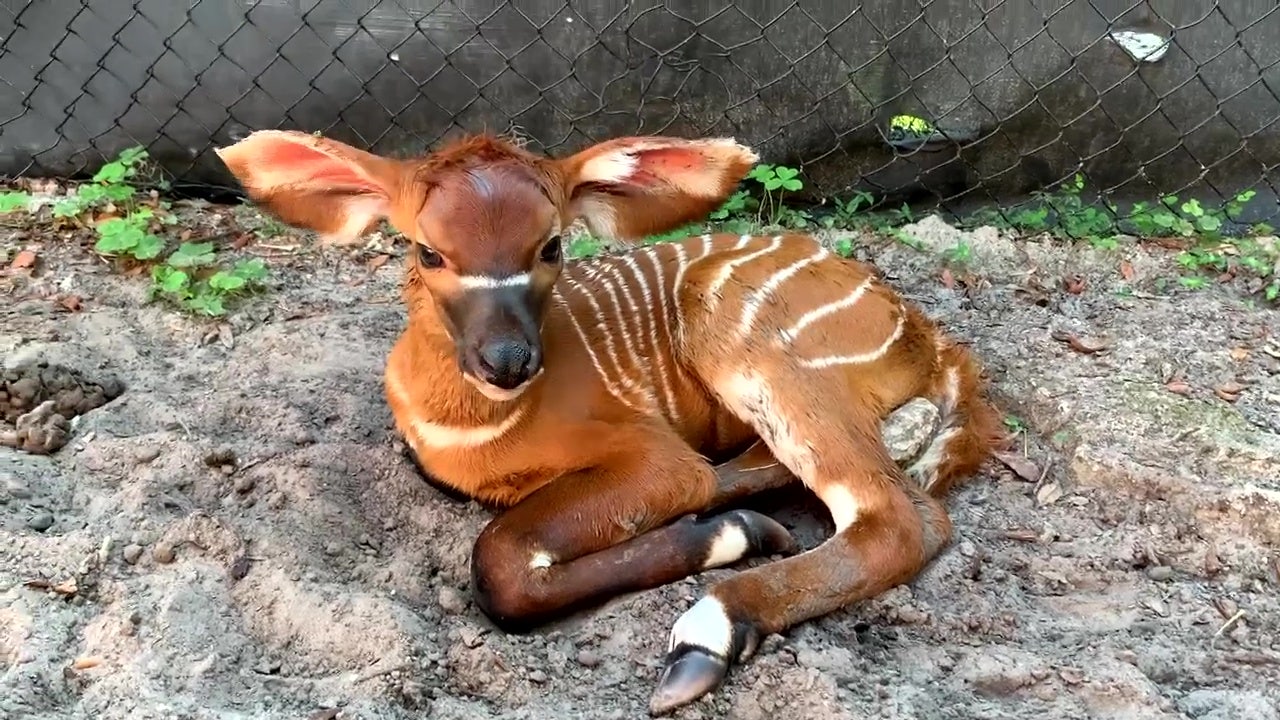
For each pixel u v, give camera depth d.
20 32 2.02
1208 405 1.59
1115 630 1.32
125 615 1.26
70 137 2.07
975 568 1.38
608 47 2.05
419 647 1.25
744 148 1.36
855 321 1.45
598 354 1.40
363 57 2.05
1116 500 1.48
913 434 1.45
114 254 1.86
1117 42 2.03
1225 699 1.24
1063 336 1.77
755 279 1.43
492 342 1.25
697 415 1.47
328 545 1.38
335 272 1.91
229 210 2.04
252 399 1.58
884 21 2.04
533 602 1.29
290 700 1.21
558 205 1.32
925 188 2.13
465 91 2.07
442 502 1.44
